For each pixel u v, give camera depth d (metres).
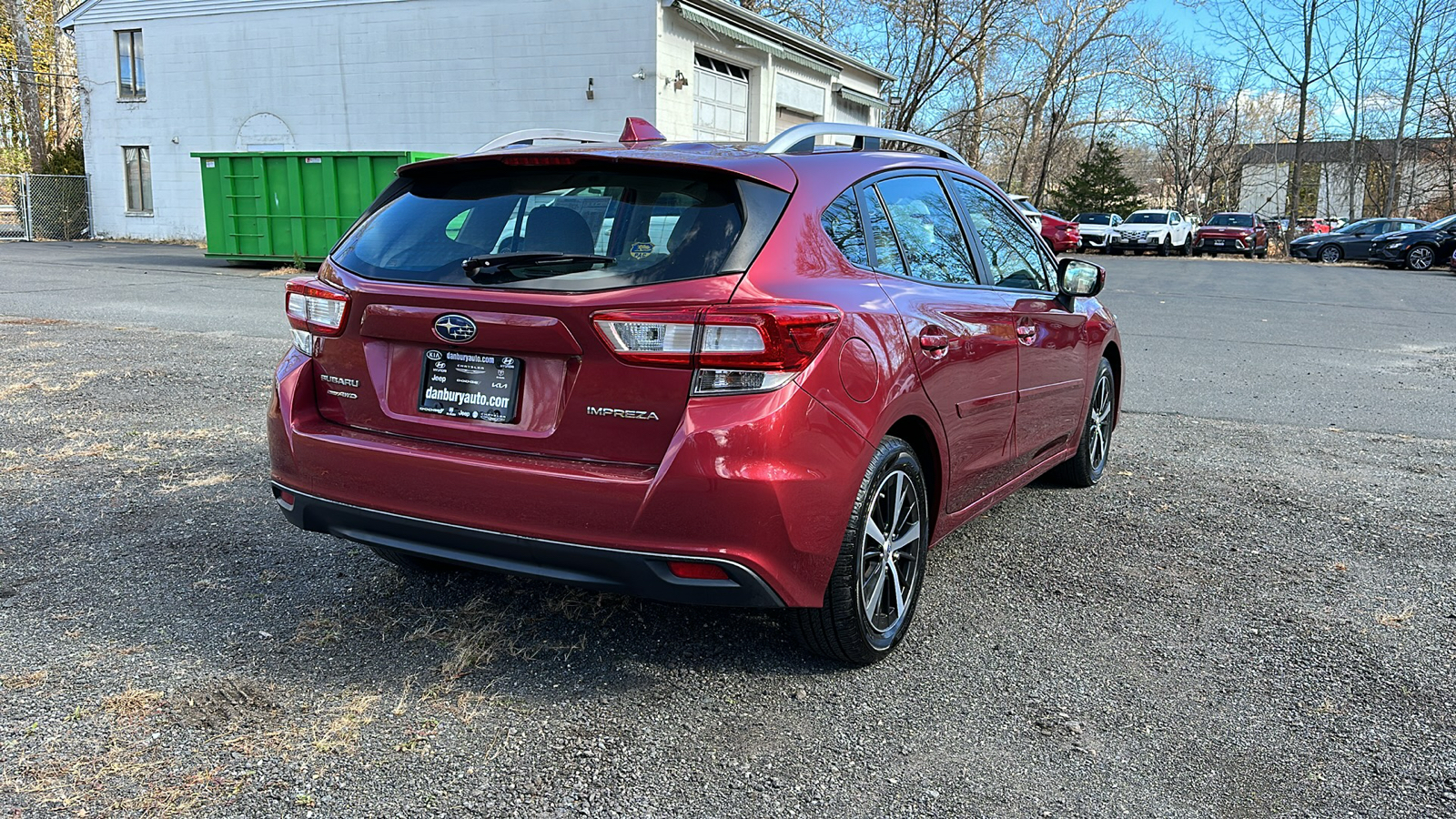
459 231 2.85
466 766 2.45
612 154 2.77
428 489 2.69
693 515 2.47
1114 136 48.16
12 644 3.02
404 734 2.59
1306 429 6.50
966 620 3.41
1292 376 8.62
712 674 2.96
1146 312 13.91
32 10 34.22
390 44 22.22
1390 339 11.36
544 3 20.66
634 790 2.38
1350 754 2.59
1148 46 40.34
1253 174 69.75
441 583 3.58
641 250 2.59
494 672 2.94
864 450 2.74
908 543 3.12
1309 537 4.33
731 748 2.57
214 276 15.80
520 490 2.56
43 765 2.39
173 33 24.23
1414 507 4.78
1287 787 2.44
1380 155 51.44
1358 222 30.62
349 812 2.26
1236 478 5.27
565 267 2.59
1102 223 32.78
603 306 2.48
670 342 2.46
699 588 2.54
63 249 21.58
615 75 20.38
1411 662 3.13
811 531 2.61
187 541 3.95
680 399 2.48
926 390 3.06
